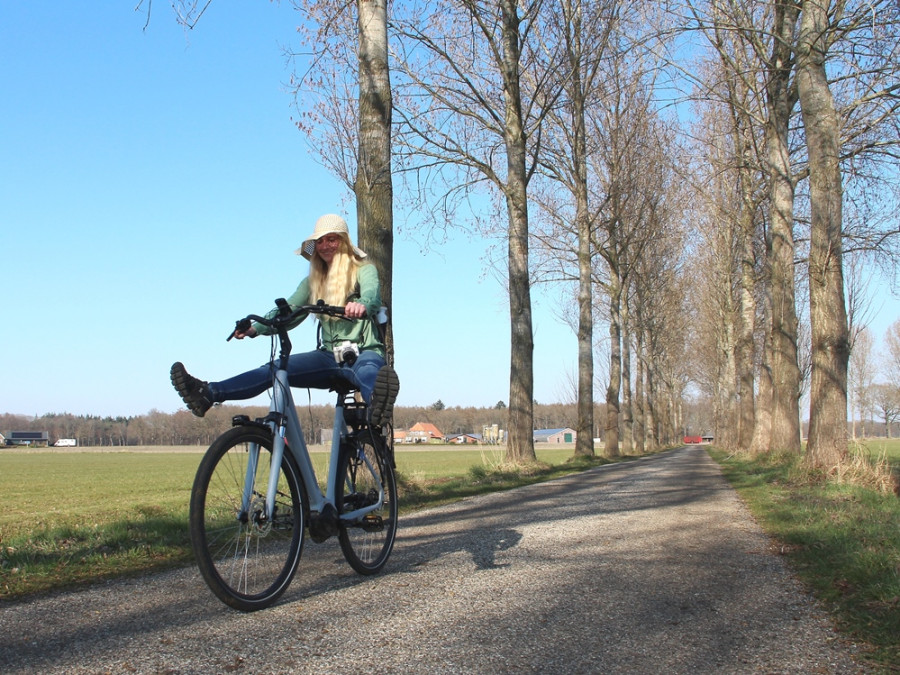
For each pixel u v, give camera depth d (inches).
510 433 651.5
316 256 166.9
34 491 884.6
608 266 1278.3
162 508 403.5
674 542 216.5
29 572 164.2
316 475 150.6
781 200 657.6
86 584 153.9
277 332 146.3
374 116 362.6
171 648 109.9
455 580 161.0
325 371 154.3
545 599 144.4
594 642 117.5
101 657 105.2
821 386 424.2
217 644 112.4
